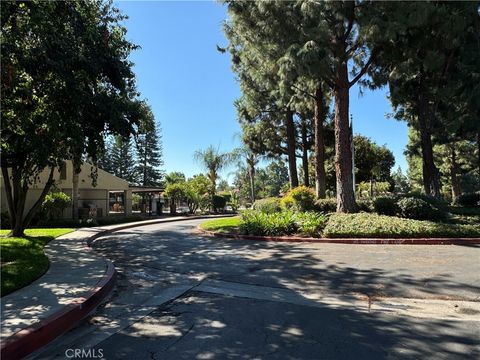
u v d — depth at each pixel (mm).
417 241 11844
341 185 16000
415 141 36188
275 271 8461
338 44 15203
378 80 17938
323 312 5652
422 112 22453
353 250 10820
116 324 5336
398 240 11953
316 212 16531
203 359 4090
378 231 12492
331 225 13445
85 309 5832
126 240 15000
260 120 28375
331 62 13844
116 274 8375
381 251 10547
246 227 14836
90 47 10508
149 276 8383
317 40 13391
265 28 14461
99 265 8812
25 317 5074
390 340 4523
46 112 10203
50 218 22281
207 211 39812
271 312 5680
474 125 21078
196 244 13312
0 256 9312
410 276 7621
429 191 22531
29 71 8844
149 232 18406
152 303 6336
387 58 15516
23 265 8312
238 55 22141
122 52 11938
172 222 26578
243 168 43938
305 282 7469
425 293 6531
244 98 26953
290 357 4086
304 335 4719
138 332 4980
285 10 13781
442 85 20859
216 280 7844
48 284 6973
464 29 15578
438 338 4566
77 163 12641
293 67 12938
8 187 14633
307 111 26781
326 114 27297
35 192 22781
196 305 6141
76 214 23547
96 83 11422
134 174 63875
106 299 6609
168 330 5020
